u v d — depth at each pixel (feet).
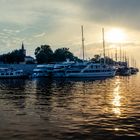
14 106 142.31
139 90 250.98
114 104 150.41
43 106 141.90
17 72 482.28
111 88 273.13
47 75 483.10
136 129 89.86
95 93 217.77
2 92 228.63
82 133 84.74
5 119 105.70
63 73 462.60
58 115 114.52
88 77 447.42
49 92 226.17
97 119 106.11
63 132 85.76
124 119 106.42
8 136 81.10
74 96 193.36
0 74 475.72
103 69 454.81
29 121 101.76
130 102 160.04
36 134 83.35
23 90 248.32
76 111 125.08
